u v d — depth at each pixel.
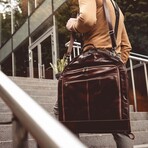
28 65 13.13
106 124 1.78
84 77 1.86
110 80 1.80
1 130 2.99
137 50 9.90
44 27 11.74
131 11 10.30
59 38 10.88
